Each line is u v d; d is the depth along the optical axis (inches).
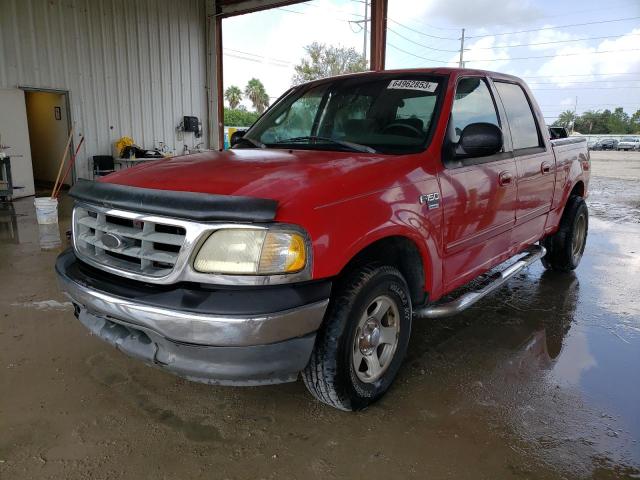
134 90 534.6
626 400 106.6
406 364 122.0
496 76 145.7
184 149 599.8
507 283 188.9
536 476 83.1
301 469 84.1
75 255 100.0
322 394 92.6
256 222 77.4
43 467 83.3
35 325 140.8
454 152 115.3
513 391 109.7
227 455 87.4
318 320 82.7
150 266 83.9
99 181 99.0
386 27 430.0
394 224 94.3
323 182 87.7
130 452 87.7
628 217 348.5
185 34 580.7
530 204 152.3
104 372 115.0
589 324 149.5
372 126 121.1
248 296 77.9
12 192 402.9
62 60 465.4
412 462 86.1
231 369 79.3
